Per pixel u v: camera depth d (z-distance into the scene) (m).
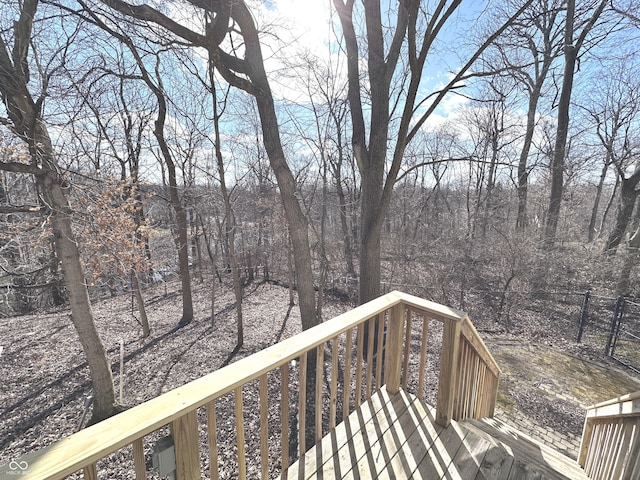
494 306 8.53
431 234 12.96
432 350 6.13
